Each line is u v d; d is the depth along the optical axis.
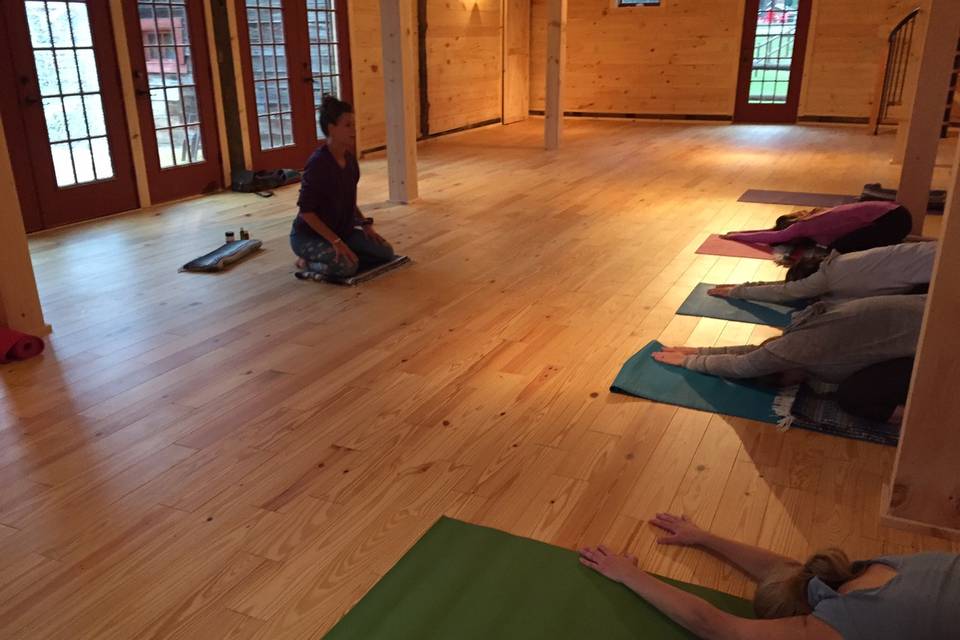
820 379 2.70
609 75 11.31
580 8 11.16
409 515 2.16
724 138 9.41
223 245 4.87
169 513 2.18
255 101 7.05
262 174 6.85
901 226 4.29
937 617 1.34
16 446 2.54
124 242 5.07
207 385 2.98
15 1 4.98
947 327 1.88
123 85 5.79
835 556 1.61
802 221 4.52
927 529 2.05
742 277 4.14
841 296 3.27
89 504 2.23
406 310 3.75
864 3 9.69
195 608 1.82
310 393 2.90
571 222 5.39
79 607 1.83
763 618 1.69
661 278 4.14
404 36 5.67
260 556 2.00
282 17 7.18
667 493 2.25
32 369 3.13
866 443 2.48
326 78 7.88
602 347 3.27
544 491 2.26
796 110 10.46
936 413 1.95
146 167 6.08
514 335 3.42
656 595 1.76
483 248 4.77
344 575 1.92
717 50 10.59
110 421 2.70
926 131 4.51
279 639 1.72
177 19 6.20
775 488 2.26
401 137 5.85
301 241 4.17
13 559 2.00
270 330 3.52
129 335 3.48
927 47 4.39
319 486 2.30
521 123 11.41
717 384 2.86
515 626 1.73
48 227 5.40
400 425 2.65
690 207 5.79
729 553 1.95
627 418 2.67
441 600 1.82
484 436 2.57
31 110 5.19
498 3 10.66
